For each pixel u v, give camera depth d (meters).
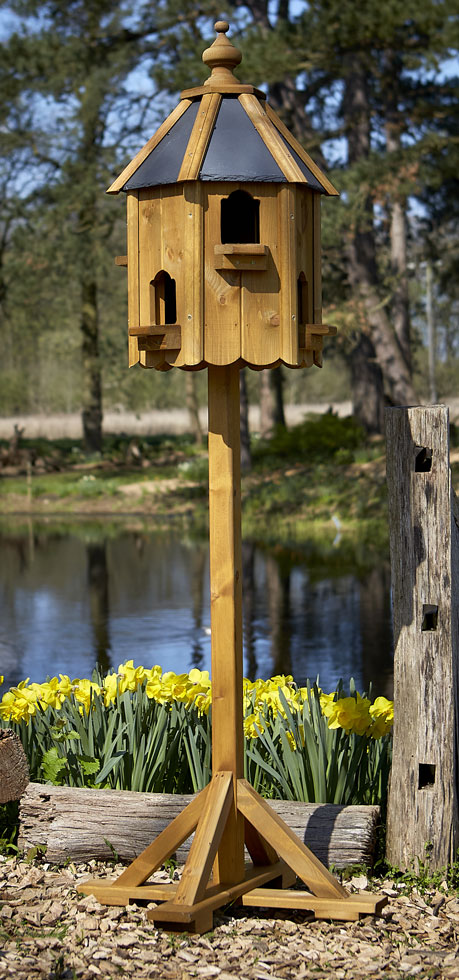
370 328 29.25
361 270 29.05
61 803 4.88
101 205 33.31
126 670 5.56
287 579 17.00
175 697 5.39
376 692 9.10
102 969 3.88
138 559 20.34
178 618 13.80
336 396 86.12
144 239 4.36
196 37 28.56
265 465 33.19
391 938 4.19
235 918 4.40
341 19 22.64
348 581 16.67
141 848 4.79
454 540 4.71
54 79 30.50
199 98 4.45
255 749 5.18
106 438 52.81
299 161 4.43
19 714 5.43
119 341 45.53
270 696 5.48
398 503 4.69
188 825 4.44
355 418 36.44
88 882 4.51
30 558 20.72
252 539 23.28
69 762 5.13
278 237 4.19
